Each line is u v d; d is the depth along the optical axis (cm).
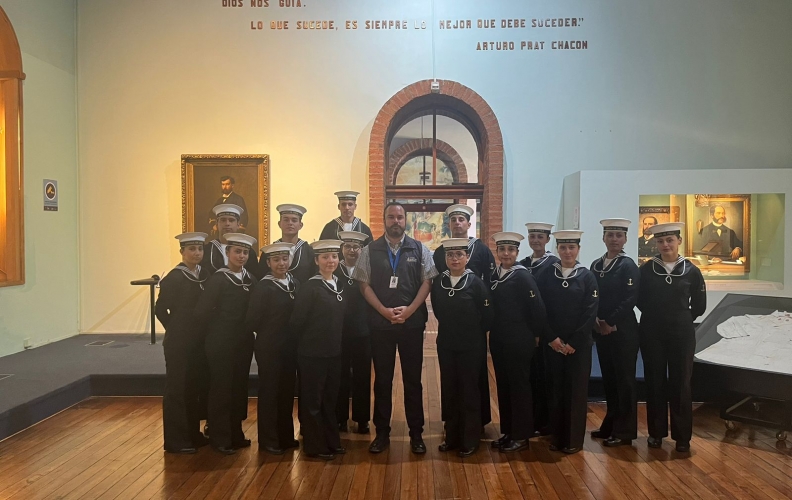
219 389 380
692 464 365
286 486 335
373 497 321
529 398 388
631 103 715
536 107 718
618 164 718
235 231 448
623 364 391
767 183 635
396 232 395
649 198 646
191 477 347
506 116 719
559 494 324
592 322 379
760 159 714
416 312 390
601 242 643
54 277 677
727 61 711
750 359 424
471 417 379
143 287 723
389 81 716
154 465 365
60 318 687
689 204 649
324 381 375
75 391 492
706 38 711
